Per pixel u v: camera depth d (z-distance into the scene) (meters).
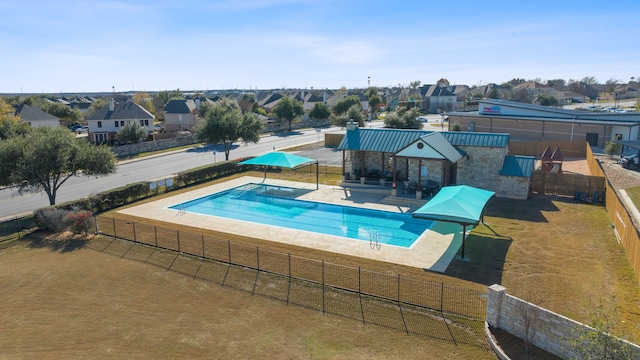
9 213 34.50
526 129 66.50
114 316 17.84
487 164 34.41
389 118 71.75
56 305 18.95
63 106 109.00
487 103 70.69
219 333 16.34
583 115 63.59
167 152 65.62
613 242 23.56
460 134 35.88
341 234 26.88
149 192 37.78
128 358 15.02
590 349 11.38
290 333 16.19
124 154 63.66
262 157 40.19
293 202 35.12
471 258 22.00
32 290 20.44
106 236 27.19
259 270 21.33
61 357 15.21
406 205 32.62
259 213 32.09
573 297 17.61
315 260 22.19
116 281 21.03
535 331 14.41
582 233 25.16
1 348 15.84
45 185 32.88
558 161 40.03
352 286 19.31
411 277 20.03
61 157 32.03
